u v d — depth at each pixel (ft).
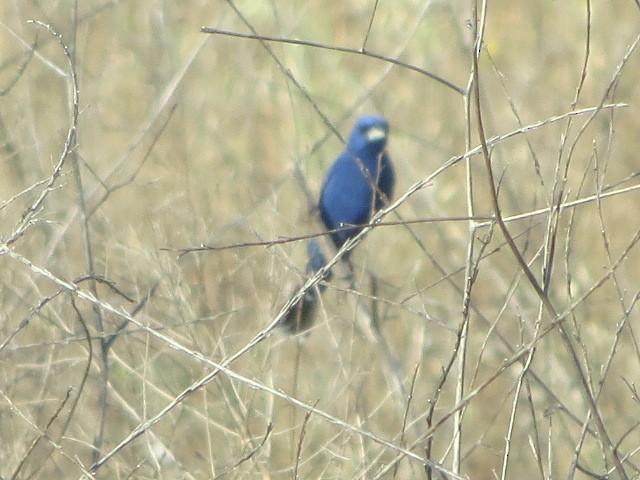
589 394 20.56
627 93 47.03
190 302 31.04
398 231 42.27
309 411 22.38
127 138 46.03
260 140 46.24
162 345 30.78
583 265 38.78
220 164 43.57
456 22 40.52
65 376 31.89
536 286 20.13
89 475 23.54
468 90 23.02
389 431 31.17
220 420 30.19
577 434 34.99
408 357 35.17
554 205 23.95
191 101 48.60
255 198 40.45
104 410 28.86
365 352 31.60
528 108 46.68
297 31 52.75
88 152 43.70
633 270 42.68
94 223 36.06
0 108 39.68
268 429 25.26
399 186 48.62
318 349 31.89
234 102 48.98
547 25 53.52
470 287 21.49
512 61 52.24
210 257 33.60
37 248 33.83
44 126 41.98
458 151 48.67
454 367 35.96
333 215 42.73
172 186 39.04
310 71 52.29
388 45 54.65
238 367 30.22
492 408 36.45
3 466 28.60
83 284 32.07
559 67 50.57
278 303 30.86
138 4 50.31
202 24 52.19
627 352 36.91
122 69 49.08
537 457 22.61
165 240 32.50
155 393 31.12
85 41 42.50
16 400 29.73
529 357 22.31
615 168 45.78
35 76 42.75
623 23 51.31
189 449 30.12
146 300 28.94
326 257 33.37
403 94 52.70
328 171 43.24
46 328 31.58
